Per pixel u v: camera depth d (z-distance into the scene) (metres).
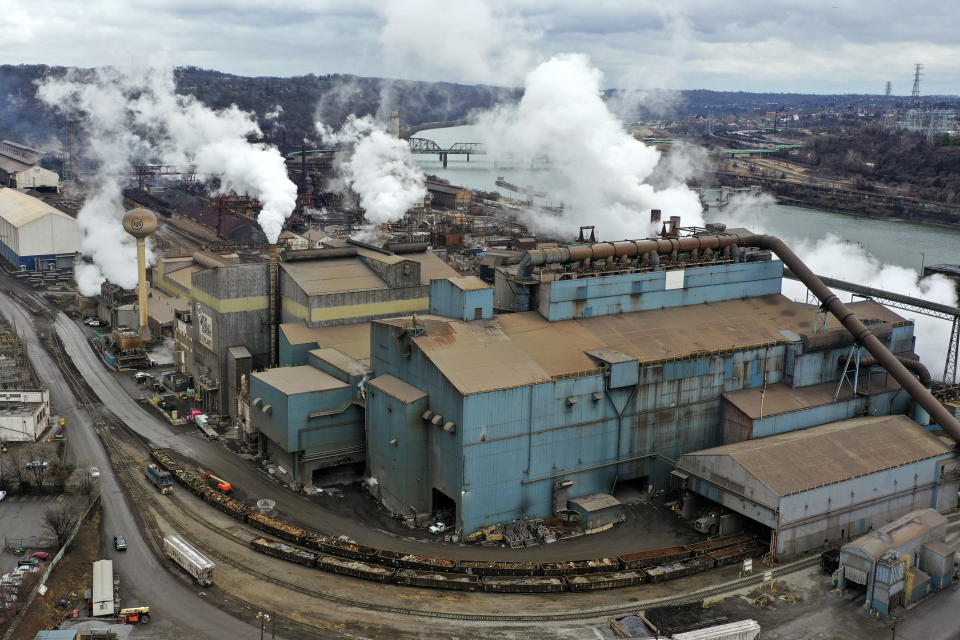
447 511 88.75
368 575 75.31
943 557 74.75
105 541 80.44
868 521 85.31
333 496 92.81
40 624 66.06
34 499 88.19
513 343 90.38
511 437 83.94
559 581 74.69
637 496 93.62
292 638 66.31
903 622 70.06
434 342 87.75
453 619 69.62
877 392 100.94
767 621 69.88
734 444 89.50
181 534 82.69
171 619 68.19
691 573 77.44
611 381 88.00
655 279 101.94
